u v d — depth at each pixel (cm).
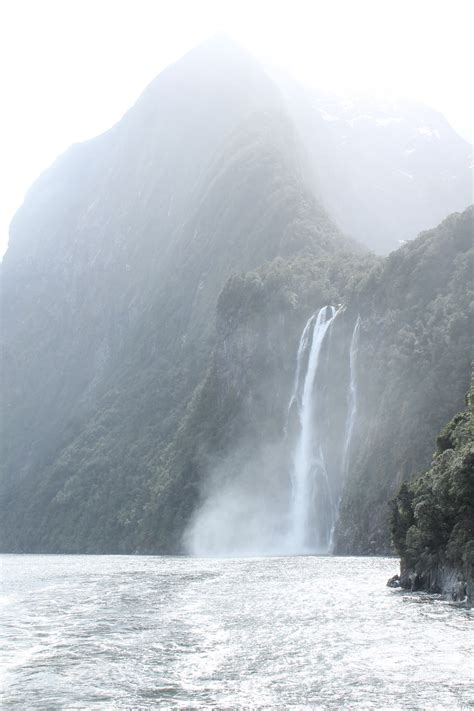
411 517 5825
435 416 10950
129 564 10544
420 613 4009
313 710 2242
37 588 6275
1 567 10931
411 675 2612
